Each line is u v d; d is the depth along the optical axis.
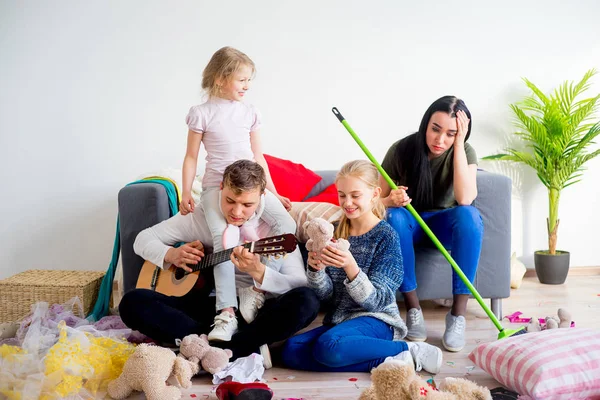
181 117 3.60
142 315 2.25
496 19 3.67
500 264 2.81
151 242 2.49
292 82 3.62
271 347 2.47
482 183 2.79
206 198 2.47
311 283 2.25
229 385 1.90
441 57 3.67
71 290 2.76
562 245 3.82
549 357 1.88
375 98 3.66
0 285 2.79
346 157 3.68
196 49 3.58
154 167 3.62
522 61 3.70
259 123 2.70
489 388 2.01
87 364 1.96
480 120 3.71
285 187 3.27
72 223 3.64
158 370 1.92
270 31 3.59
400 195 2.48
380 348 2.15
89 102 3.58
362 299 2.20
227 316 2.23
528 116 3.72
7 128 3.58
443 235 2.64
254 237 2.41
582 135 3.73
